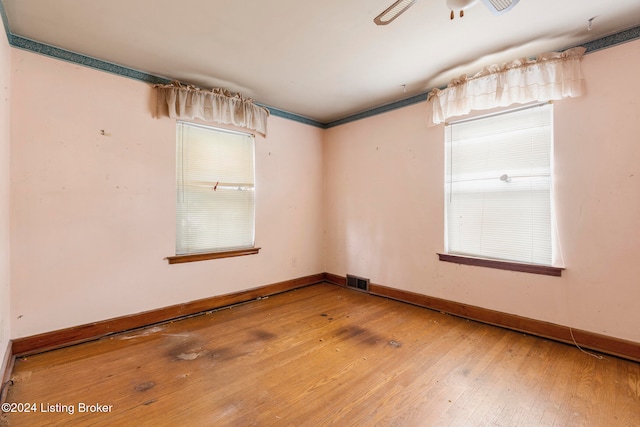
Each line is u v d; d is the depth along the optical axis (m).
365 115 4.04
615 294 2.27
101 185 2.63
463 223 3.12
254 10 1.97
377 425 1.56
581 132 2.39
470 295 3.04
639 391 1.83
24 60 2.28
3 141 2.03
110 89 2.68
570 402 1.74
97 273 2.61
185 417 1.62
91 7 1.93
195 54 2.55
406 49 2.48
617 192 2.26
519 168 2.73
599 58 2.32
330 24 2.14
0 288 1.92
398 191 3.68
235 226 3.59
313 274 4.49
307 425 1.56
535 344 2.47
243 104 3.42
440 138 3.27
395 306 3.46
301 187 4.32
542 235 2.61
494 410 1.67
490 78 2.69
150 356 2.28
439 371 2.07
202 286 3.28
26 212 2.29
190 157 3.20
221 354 2.31
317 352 2.35
